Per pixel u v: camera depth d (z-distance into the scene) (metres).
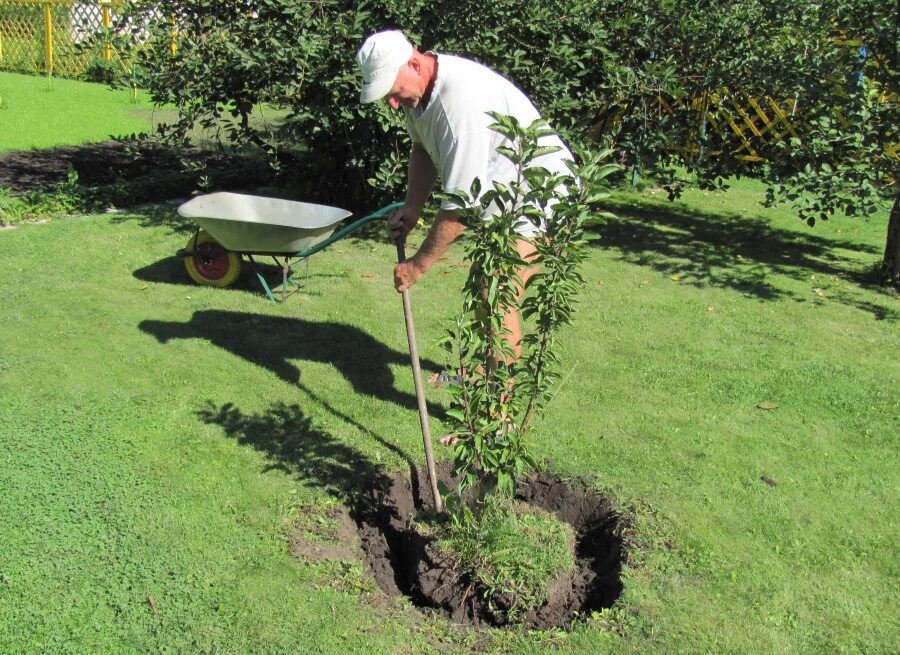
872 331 5.75
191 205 5.77
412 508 3.79
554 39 6.93
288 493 3.65
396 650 2.80
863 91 6.35
